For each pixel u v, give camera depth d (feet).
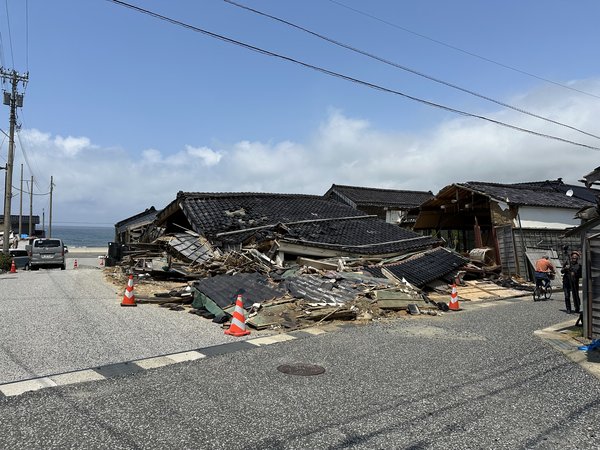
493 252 63.77
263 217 59.82
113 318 28.17
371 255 53.83
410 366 18.47
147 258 54.34
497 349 21.94
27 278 56.59
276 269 43.86
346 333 25.86
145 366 17.90
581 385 16.19
